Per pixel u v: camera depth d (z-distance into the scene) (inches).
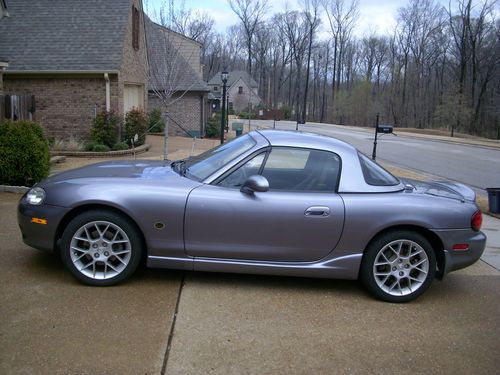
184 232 151.6
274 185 156.6
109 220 150.3
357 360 119.8
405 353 124.6
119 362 111.4
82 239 151.8
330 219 152.3
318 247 154.3
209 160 171.6
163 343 120.9
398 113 2613.2
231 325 133.0
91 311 135.5
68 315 132.3
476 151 1007.0
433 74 2503.7
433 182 195.3
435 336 135.2
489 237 255.3
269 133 173.9
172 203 150.2
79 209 151.9
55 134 595.5
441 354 125.3
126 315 134.4
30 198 155.6
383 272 157.6
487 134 2049.7
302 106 3385.8
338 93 2918.3
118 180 155.9
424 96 2524.6
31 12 638.5
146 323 130.6
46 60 582.9
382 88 2925.7
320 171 159.2
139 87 735.7
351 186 157.8
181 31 904.3
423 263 157.2
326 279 174.1
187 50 1067.9
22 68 572.1
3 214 231.6
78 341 119.0
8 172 287.7
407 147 1026.1
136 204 149.4
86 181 155.5
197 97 928.3
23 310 133.7
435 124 2176.4
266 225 151.5
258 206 150.9
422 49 2501.2
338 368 115.6
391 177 170.1
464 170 636.7
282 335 129.6
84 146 544.1
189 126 936.3
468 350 128.0
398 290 157.6
